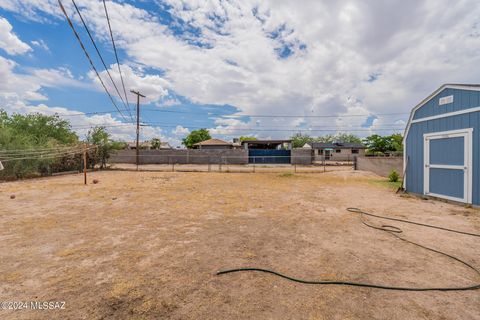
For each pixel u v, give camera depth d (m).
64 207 5.62
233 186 9.39
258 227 4.14
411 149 7.31
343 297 2.08
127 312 1.86
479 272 2.53
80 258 2.86
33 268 2.59
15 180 11.21
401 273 2.52
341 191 8.16
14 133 13.71
